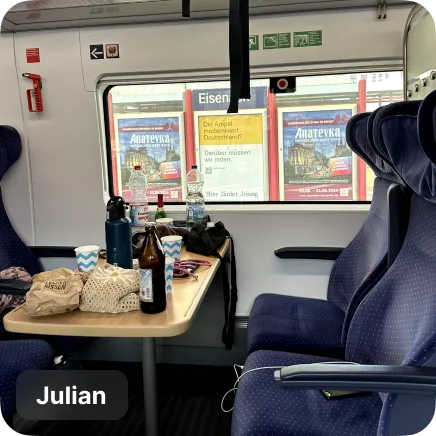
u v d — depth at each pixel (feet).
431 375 3.70
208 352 9.49
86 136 9.11
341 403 4.89
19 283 6.23
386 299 5.06
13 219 9.64
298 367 3.96
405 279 4.83
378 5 7.83
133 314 4.87
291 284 9.12
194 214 8.84
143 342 5.70
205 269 6.62
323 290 9.05
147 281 4.79
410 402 3.83
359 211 8.73
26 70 8.98
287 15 8.14
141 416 7.92
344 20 8.00
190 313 4.84
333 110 10.43
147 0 7.38
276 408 4.77
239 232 9.10
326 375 3.83
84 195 9.36
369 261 6.56
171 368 9.53
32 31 8.83
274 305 7.54
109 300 4.87
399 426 3.87
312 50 8.15
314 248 8.83
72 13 7.93
